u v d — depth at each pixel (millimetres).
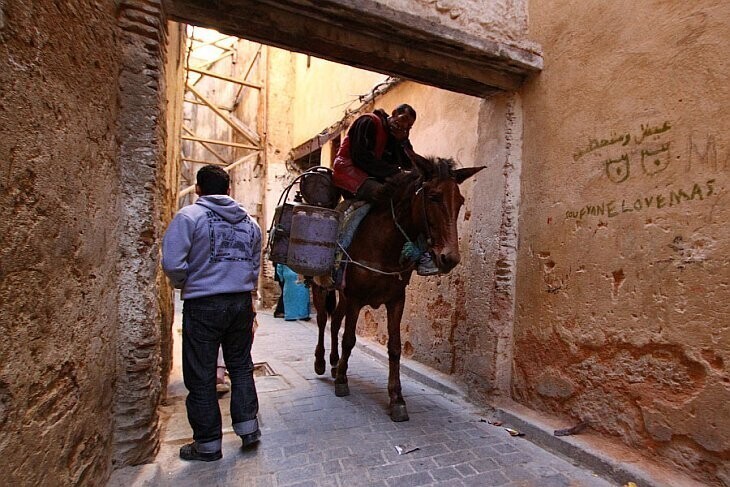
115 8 1992
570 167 2826
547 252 2988
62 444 1436
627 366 2422
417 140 4965
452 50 2922
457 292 4027
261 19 2496
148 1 2131
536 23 3156
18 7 1102
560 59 2943
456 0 2902
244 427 2545
